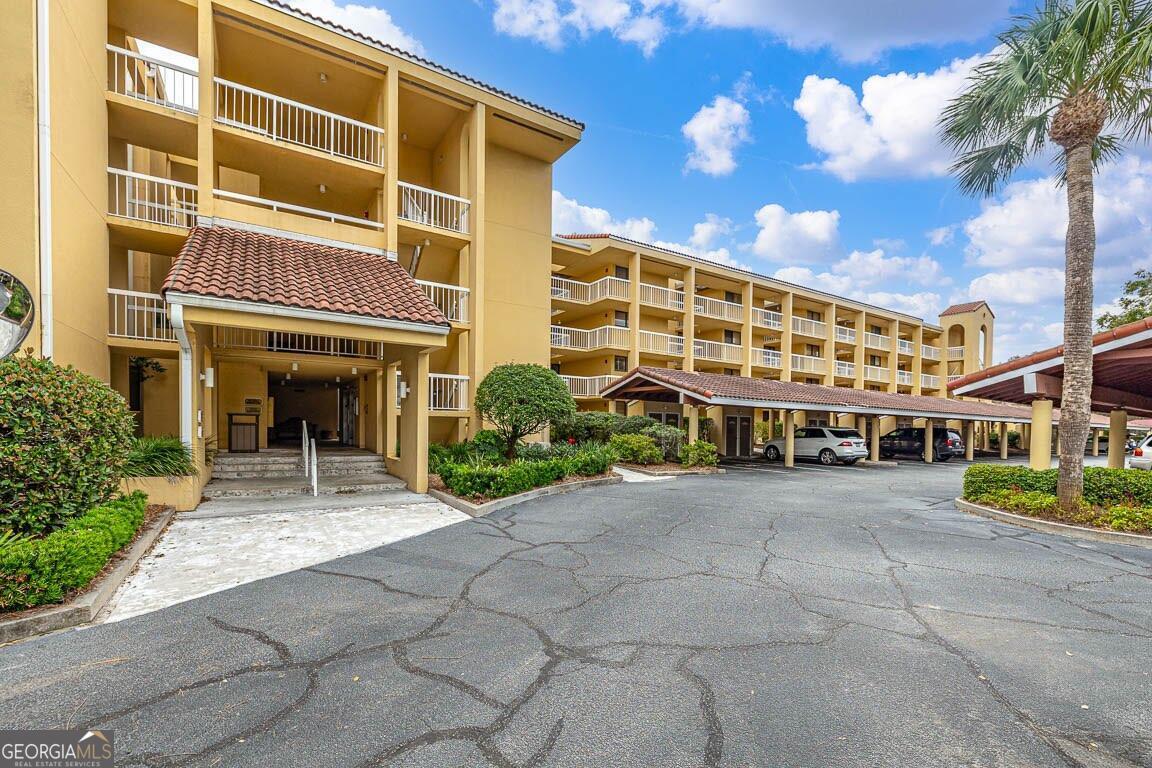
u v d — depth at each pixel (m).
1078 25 7.38
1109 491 8.29
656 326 24.62
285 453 11.18
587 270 23.97
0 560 3.58
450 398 12.42
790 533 7.11
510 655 3.43
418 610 4.18
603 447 13.46
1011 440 31.62
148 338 9.03
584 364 24.11
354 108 12.75
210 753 2.40
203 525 6.84
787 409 16.88
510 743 2.51
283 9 10.03
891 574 5.36
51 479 4.55
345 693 2.93
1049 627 4.05
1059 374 9.74
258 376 12.05
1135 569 5.62
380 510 8.04
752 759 2.43
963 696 3.03
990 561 5.87
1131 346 8.30
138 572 4.98
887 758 2.46
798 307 29.30
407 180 14.30
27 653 3.33
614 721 2.71
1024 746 2.58
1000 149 9.16
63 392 4.72
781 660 3.43
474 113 12.41
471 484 8.40
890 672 3.30
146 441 7.53
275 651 3.43
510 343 14.51
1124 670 3.38
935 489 12.35
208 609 4.11
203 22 9.33
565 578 5.02
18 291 4.78
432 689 2.99
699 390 14.98
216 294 6.80
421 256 13.27
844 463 20.30
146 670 3.14
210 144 9.35
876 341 31.53
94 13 8.30
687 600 4.51
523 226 14.87
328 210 13.41
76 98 7.40
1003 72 7.90
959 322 34.12
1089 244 7.99
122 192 10.12
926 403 23.45
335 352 10.84
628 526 7.25
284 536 6.38
